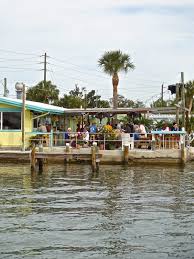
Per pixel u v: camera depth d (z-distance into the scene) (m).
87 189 22.12
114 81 52.12
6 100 33.84
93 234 14.15
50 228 14.80
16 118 34.28
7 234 14.10
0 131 34.25
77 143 33.28
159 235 14.03
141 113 37.94
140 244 13.23
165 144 32.91
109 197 20.06
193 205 18.36
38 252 12.59
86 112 36.88
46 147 32.47
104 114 38.12
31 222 15.53
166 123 37.78
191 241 13.47
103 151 31.97
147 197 20.03
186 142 34.41
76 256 12.33
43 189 22.12
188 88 46.41
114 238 13.75
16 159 32.06
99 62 52.19
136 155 31.67
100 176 26.56
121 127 37.75
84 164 32.19
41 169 28.64
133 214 16.75
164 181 24.69
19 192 21.28
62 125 40.16
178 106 34.62
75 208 17.80
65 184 23.69
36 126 36.19
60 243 13.30
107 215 16.59
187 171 28.89
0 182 24.28
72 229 14.69
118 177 26.19
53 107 38.41
